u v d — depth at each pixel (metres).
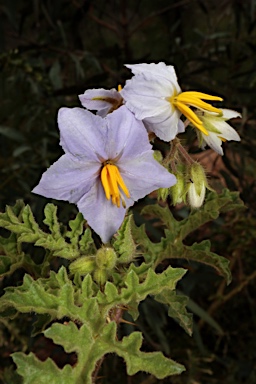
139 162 0.14
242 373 0.34
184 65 0.34
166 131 0.14
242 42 0.35
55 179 0.13
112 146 0.13
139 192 0.14
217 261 0.17
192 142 0.29
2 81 0.35
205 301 0.35
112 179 0.13
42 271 0.16
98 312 0.13
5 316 0.15
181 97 0.14
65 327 0.13
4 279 0.25
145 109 0.14
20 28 0.37
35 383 0.12
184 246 0.17
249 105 0.33
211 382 0.33
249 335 0.34
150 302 0.28
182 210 0.30
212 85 0.32
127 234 0.14
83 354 0.13
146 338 0.30
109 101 0.15
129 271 0.14
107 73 0.31
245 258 0.34
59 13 0.37
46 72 0.37
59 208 0.29
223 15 0.40
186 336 0.32
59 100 0.34
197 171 0.15
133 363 0.13
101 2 0.39
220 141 0.15
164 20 0.40
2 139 0.36
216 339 0.34
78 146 0.13
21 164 0.34
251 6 0.35
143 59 0.32
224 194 0.18
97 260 0.14
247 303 0.35
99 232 0.14
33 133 0.34
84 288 0.14
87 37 0.45
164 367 0.13
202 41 0.38
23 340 0.29
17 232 0.15
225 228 0.33
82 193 0.14
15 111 0.35
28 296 0.13
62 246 0.15
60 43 0.39
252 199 0.33
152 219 0.29
